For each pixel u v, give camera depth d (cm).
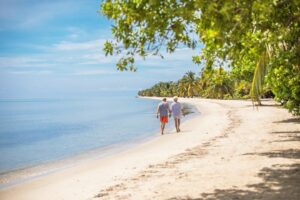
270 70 1549
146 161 1431
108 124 4275
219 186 931
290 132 1905
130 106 10838
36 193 1098
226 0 599
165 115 2492
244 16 661
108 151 2016
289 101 1947
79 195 998
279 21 834
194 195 870
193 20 681
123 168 1336
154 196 888
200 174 1081
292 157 1234
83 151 2134
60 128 4150
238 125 2533
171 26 691
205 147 1634
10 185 1270
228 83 9356
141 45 775
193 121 3409
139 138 2525
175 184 985
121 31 762
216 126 2630
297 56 1170
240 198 822
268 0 664
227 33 666
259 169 1090
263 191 863
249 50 927
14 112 10038
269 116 3062
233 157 1316
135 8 708
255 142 1645
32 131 3950
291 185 898
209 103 7888
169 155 1522
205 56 1042
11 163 1861
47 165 1712
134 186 1010
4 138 3331
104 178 1191
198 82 13588
